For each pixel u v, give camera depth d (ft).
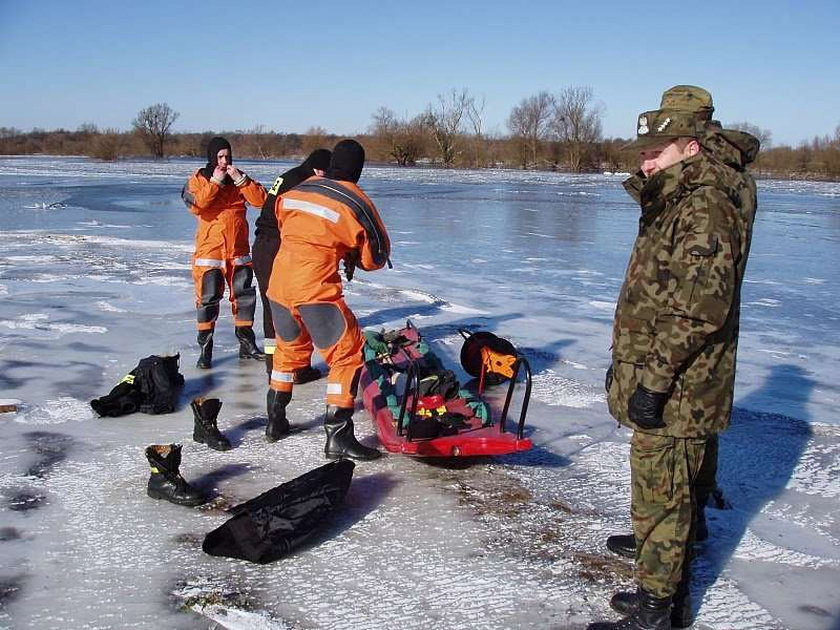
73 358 24.45
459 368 24.56
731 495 15.98
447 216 82.79
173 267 43.01
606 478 16.35
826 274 47.98
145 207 84.58
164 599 11.64
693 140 10.55
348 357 16.72
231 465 16.58
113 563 12.60
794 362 26.73
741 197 10.17
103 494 15.05
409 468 16.57
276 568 12.55
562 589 12.12
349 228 16.63
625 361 10.84
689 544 10.90
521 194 125.39
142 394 19.80
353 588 12.03
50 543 13.16
